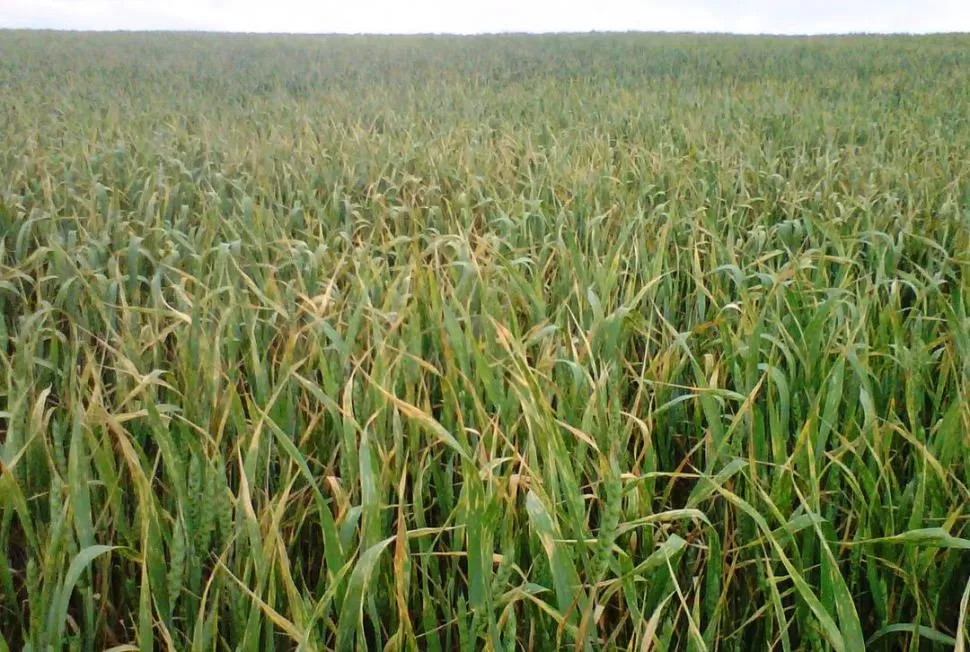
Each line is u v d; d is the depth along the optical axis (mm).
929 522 1498
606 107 9508
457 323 1664
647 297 2668
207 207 4176
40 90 12562
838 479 1635
